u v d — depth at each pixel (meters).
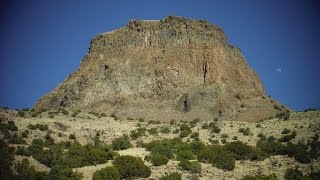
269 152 65.81
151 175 51.19
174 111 130.88
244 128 93.94
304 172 55.41
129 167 50.97
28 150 63.25
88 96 139.88
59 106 140.62
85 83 145.12
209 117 128.00
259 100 142.62
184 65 149.38
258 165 58.06
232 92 142.12
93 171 53.19
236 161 60.34
